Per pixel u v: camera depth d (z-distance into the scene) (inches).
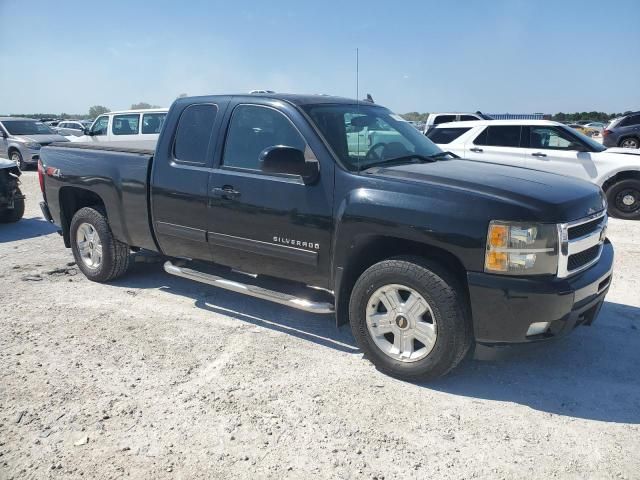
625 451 121.3
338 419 132.3
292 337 180.2
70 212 245.3
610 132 778.8
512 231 133.3
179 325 188.7
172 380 150.3
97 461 116.2
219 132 184.1
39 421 130.3
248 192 173.3
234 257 183.9
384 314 152.1
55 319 192.7
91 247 233.5
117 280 237.3
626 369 159.2
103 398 140.6
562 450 121.6
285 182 165.9
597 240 153.4
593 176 388.8
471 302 138.1
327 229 158.7
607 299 215.6
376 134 179.5
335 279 159.6
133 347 170.6
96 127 655.1
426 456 119.0
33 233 346.3
